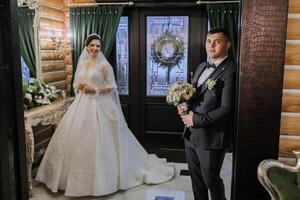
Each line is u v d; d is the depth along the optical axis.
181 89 2.04
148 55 4.40
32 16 3.69
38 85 3.47
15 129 1.21
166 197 2.85
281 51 1.22
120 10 4.14
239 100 1.27
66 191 2.74
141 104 4.47
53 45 4.10
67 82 4.47
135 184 3.07
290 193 1.13
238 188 1.32
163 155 4.06
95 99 2.98
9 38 1.15
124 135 3.09
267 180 1.17
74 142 2.87
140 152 3.33
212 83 1.96
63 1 4.32
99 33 4.21
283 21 1.21
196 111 2.05
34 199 2.79
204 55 4.25
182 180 3.22
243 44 1.23
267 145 1.27
